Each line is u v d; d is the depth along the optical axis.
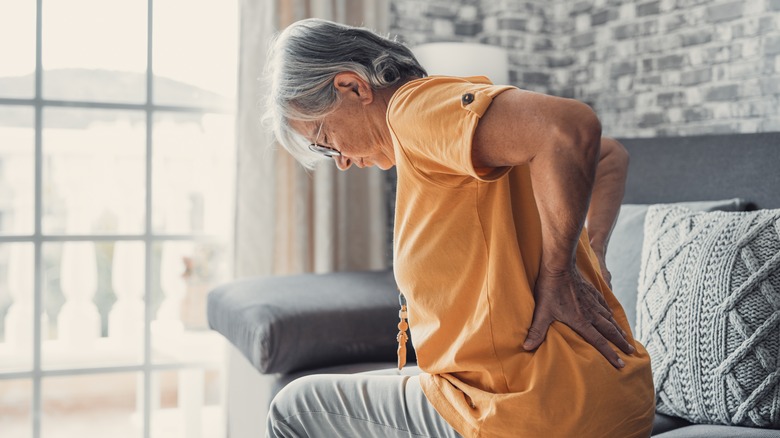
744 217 1.93
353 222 3.59
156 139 3.50
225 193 3.61
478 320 1.23
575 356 1.20
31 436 3.28
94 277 3.56
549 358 1.20
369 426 1.46
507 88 1.13
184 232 3.59
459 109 1.12
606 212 1.59
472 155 1.13
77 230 3.50
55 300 3.72
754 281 1.79
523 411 1.18
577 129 1.05
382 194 3.58
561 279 1.21
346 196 3.55
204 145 3.60
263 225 3.32
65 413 3.64
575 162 1.06
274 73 1.43
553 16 3.79
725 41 2.91
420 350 1.33
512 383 1.21
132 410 3.75
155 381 3.52
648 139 2.79
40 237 3.28
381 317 2.46
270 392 2.33
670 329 1.92
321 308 2.42
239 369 2.79
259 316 2.38
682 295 1.91
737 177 2.44
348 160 1.50
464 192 1.23
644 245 2.17
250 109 3.30
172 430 3.58
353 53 1.37
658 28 3.20
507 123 1.09
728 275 1.83
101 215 3.53
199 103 3.56
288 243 3.41
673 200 2.63
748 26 2.81
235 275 3.32
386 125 1.38
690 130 3.06
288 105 1.40
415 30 3.81
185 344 3.64
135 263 3.59
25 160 3.40
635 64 3.32
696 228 2.01
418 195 1.26
